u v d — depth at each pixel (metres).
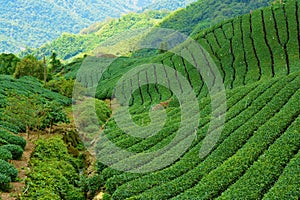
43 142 42.75
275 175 27.61
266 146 32.91
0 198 27.73
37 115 48.34
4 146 36.59
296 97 42.16
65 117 56.06
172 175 33.34
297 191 24.11
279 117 37.69
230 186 27.83
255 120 39.19
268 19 92.00
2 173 30.69
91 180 36.38
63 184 33.53
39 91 73.44
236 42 89.38
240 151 33.22
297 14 89.00
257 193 25.66
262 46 83.12
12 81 77.25
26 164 36.47
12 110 46.91
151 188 31.98
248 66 78.69
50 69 137.88
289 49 78.19
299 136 32.09
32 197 28.91
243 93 53.16
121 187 33.06
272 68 73.88
